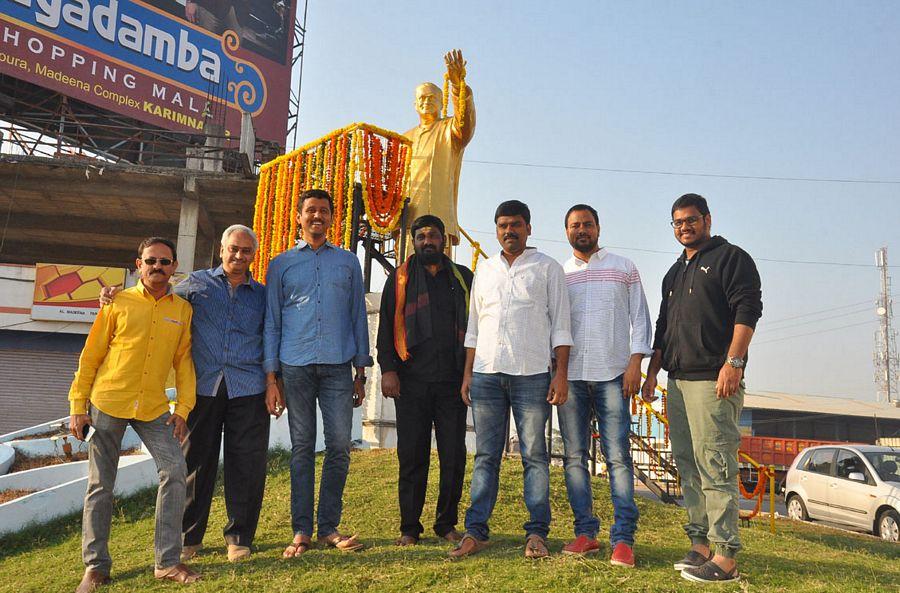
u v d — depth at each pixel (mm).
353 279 4895
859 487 11398
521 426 4457
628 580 3840
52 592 4469
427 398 4898
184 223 16203
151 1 20812
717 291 4164
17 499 6477
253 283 4902
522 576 3924
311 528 4633
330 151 10914
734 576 3936
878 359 49688
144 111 20406
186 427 4703
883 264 50719
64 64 18781
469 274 5207
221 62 22297
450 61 11125
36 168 15383
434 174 11930
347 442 4781
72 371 15969
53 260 20062
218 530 5652
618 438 4344
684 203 4371
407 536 4773
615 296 4520
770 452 22469
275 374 4730
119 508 6805
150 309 4410
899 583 4230
